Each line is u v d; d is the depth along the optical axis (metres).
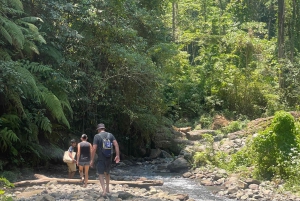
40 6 13.99
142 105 17.19
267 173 11.62
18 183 10.20
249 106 25.33
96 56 16.03
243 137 17.50
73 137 14.95
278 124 11.65
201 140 19.17
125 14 17.42
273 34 40.28
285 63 26.33
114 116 17.27
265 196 9.94
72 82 14.46
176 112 25.08
